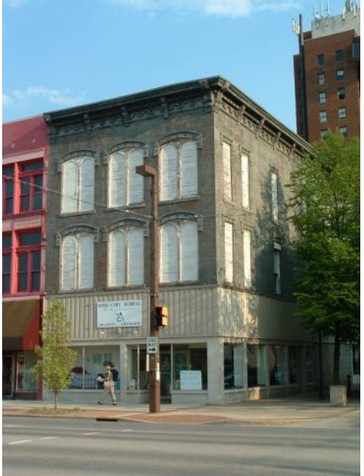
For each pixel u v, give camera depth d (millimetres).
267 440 15281
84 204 33062
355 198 32062
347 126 94562
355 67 95812
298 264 38094
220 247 29578
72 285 32688
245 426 20000
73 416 24094
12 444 14719
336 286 30672
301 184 34156
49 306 30078
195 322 29125
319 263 31484
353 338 32469
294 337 37188
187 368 29344
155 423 21125
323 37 98688
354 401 30938
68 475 10258
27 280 34250
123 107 32125
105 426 20016
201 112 30484
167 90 30781
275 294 35062
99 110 32781
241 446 13992
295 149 39469
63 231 33375
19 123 35875
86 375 31844
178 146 30812
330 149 34438
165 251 30328
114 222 31953
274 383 34438
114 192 32281
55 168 34188
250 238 33000
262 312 33375
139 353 30719
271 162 36344
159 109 31547
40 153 34781
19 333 32312
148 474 10305
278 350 35375
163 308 24938
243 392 30656
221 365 28562
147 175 26047
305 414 23500
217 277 29016
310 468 10781
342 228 32438
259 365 33000
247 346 31734
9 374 34125
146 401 30250
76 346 32062
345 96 95562
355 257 30500
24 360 33906
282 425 20344
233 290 30375
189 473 10344
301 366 38219
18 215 34906
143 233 31156
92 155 33219
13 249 34688
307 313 31234
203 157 30156
